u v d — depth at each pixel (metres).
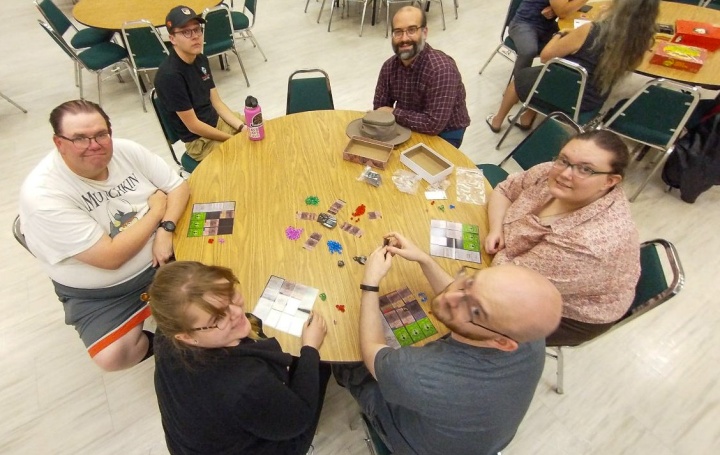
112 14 3.39
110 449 1.70
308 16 5.01
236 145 2.00
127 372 1.94
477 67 4.13
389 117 1.96
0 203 2.72
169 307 0.89
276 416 1.04
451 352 0.99
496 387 0.95
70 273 1.56
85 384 1.89
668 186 2.88
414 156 1.93
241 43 4.46
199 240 1.54
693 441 1.76
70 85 3.83
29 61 4.12
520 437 1.77
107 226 1.63
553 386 1.93
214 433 1.01
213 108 2.55
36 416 1.78
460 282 0.99
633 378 1.96
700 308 2.22
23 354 1.98
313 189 1.76
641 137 2.56
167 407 1.03
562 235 1.35
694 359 2.02
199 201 1.71
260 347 1.09
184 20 2.06
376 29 4.79
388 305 1.35
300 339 1.26
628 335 2.11
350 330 1.28
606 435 1.78
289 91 2.50
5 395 1.84
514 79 3.07
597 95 2.66
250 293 1.36
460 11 5.12
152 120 3.48
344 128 2.12
